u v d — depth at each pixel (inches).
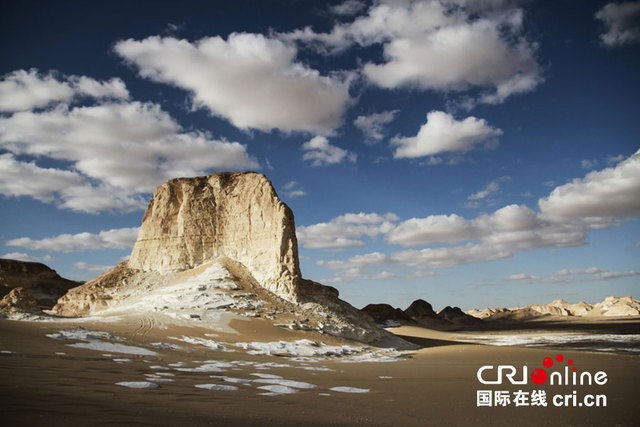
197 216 2481.5
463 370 987.9
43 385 461.1
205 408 420.5
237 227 2396.7
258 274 2180.1
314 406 498.0
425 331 3880.4
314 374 856.9
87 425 294.0
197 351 1146.0
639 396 652.7
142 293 2175.2
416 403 569.0
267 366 967.6
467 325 6102.4
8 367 578.9
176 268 2377.0
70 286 3890.3
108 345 1010.1
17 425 277.1
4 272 3506.4
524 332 4227.4
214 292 1948.8
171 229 2522.1
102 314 1894.7
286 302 2001.7
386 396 613.9
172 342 1240.8
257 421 378.9
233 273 2180.1
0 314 1611.7
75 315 2149.4
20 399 362.3
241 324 1669.5
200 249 2422.5
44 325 1184.2
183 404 432.8
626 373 919.0
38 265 3799.2
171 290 2032.5
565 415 520.7
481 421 477.4
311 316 1932.8
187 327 1525.6
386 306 4820.4
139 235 2588.6
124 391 477.7
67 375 559.2
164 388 533.0
